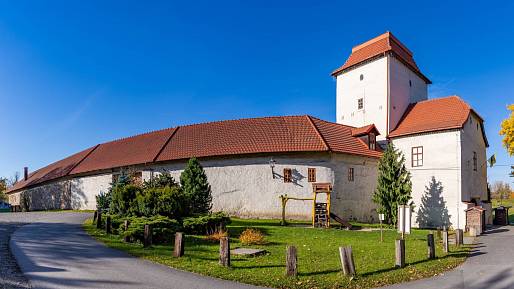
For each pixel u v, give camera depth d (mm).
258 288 9438
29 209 52375
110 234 17578
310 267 11914
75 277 9734
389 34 35812
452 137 29688
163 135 37188
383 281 10562
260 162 28906
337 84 39688
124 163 35219
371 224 27594
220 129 33250
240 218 28406
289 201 28000
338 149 28297
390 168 27500
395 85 35469
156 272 10609
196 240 16781
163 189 19797
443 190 29641
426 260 13773
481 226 25984
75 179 42344
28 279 9320
